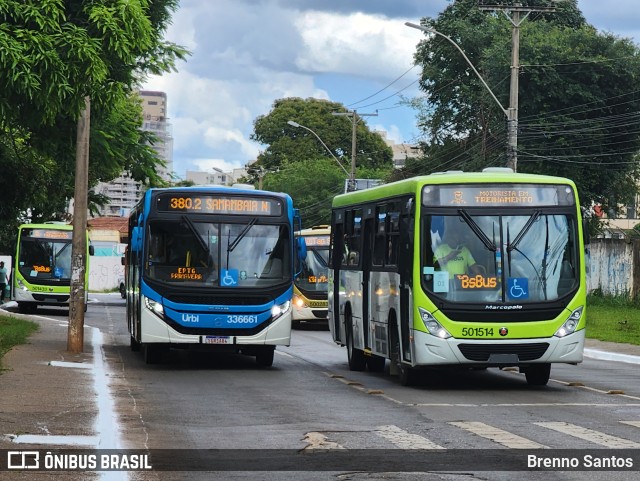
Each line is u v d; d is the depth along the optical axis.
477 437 11.96
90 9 19.41
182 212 21.66
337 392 17.22
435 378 20.05
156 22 25.12
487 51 55.44
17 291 44.88
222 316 21.41
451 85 65.88
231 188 22.19
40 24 18.42
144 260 21.39
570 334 17.69
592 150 55.00
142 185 29.81
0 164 31.84
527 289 17.62
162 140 29.80
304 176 89.94
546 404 15.48
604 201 58.34
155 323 21.25
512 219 17.83
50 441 11.41
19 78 18.17
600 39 55.22
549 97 55.22
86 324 37.97
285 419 13.62
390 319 19.23
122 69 20.55
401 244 18.25
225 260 21.58
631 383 19.14
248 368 22.03
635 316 39.47
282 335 21.72
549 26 59.31
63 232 45.47
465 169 59.72
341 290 23.45
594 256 49.38
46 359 21.91
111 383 18.05
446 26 65.31
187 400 15.80
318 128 100.81
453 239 17.72
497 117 57.62
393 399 16.17
